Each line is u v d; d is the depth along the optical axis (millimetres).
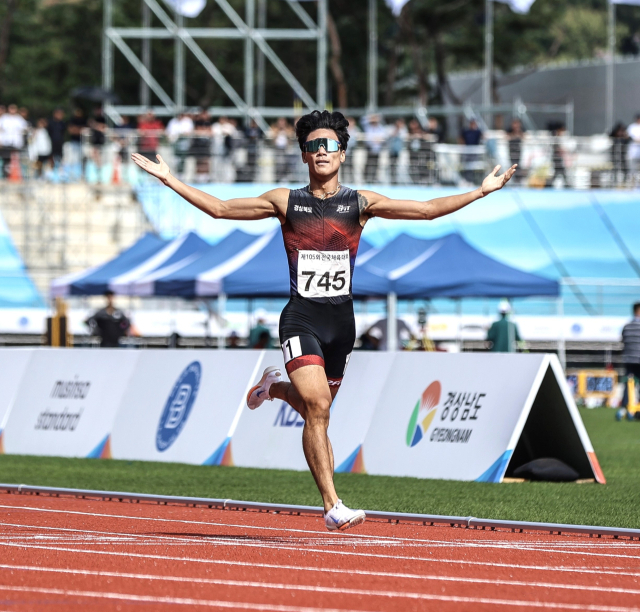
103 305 72875
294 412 30828
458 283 46688
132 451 33781
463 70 168500
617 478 29547
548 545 16922
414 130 81125
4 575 13297
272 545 16312
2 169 80750
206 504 22047
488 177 16328
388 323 48219
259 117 101750
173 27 97812
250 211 16203
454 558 15281
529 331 68000
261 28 99188
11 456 35125
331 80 146750
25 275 71000
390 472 29422
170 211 76000
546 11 140625
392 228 75625
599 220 80375
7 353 37906
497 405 27938
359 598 12055
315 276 16250
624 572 14320
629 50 125125
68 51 158500
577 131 110750
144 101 98125
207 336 62938
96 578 13141
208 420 32438
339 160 16453
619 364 70625
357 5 144000
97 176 80188
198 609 11367
